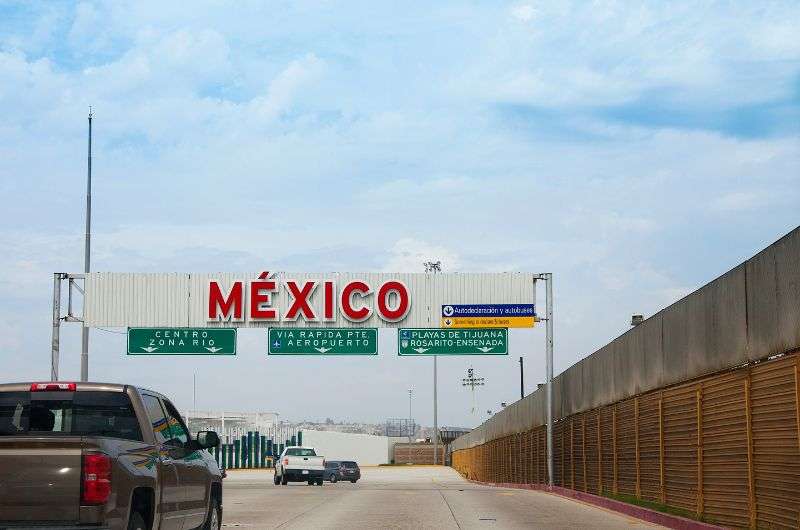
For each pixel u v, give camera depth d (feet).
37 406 42.55
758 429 60.03
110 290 169.48
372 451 500.33
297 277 171.63
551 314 165.48
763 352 59.88
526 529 73.36
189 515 47.91
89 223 170.81
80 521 35.91
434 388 428.97
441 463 533.14
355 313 170.71
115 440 38.58
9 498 35.86
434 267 418.72
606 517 85.81
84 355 167.63
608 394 109.91
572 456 136.36
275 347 172.65
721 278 68.28
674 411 80.89
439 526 75.41
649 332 90.12
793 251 55.06
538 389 168.96
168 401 47.62
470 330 171.83
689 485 75.97
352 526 74.95
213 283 170.71
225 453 371.56
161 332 172.65
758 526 59.98
